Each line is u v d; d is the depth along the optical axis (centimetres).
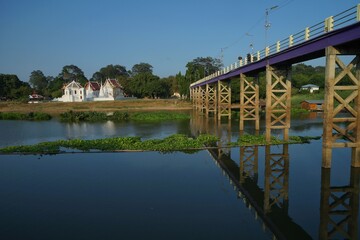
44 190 1359
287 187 1361
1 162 1869
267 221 1035
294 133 2867
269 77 2300
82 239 927
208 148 2194
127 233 959
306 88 9281
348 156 1862
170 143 2291
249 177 1516
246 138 2423
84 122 4381
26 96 9819
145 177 1529
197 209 1138
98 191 1334
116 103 7706
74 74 13962
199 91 5806
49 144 2311
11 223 1043
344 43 1377
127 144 2297
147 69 14362
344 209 1127
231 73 3488
